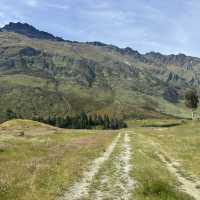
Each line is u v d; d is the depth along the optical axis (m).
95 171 31.45
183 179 29.69
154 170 31.89
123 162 37.72
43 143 62.38
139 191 22.86
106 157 42.06
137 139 74.00
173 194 22.44
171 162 39.72
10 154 45.12
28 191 21.52
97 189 24.14
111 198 21.58
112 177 28.62
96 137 80.00
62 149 50.66
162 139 72.38
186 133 83.31
